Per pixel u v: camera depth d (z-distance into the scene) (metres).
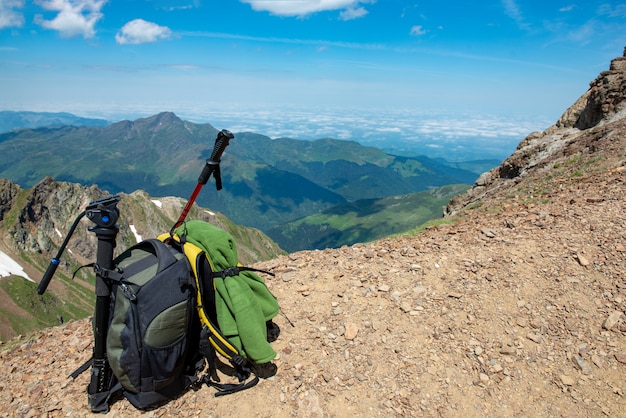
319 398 1.25
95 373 1.17
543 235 2.04
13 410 1.26
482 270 1.80
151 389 1.15
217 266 1.24
